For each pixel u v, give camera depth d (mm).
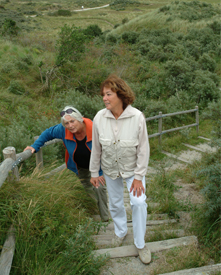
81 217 2604
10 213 2217
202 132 8758
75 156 2705
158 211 3301
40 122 5898
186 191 4066
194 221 2943
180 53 14969
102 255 2236
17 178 2568
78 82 10617
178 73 11875
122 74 12633
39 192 2521
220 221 2596
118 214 2439
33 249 2021
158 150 6992
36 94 9820
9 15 46125
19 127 5414
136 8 67375
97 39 20531
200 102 10445
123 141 1985
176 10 24766
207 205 2807
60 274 1927
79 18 54781
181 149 7270
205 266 2078
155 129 8461
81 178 3014
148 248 2398
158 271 2145
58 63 10438
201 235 2662
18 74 10594
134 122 1957
